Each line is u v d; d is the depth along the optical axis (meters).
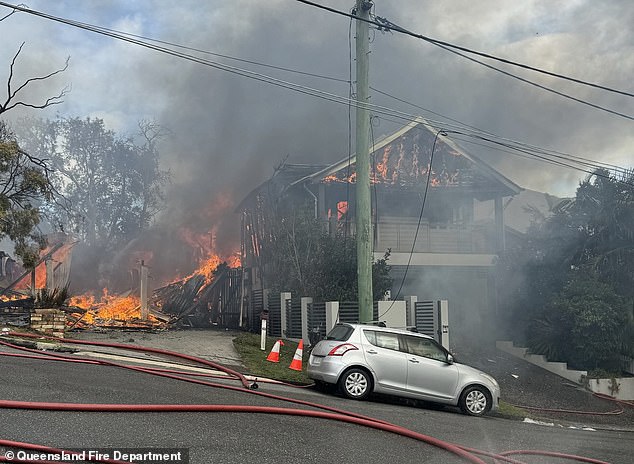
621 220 20.69
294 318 20.30
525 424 12.23
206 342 17.58
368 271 13.77
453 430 9.85
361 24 13.98
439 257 24.86
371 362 11.95
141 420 7.38
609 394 18.25
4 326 16.03
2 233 18.62
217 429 7.43
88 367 10.74
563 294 19.83
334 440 7.64
